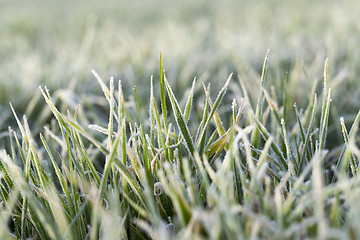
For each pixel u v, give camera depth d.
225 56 0.61
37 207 0.22
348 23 0.82
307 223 0.20
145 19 1.71
